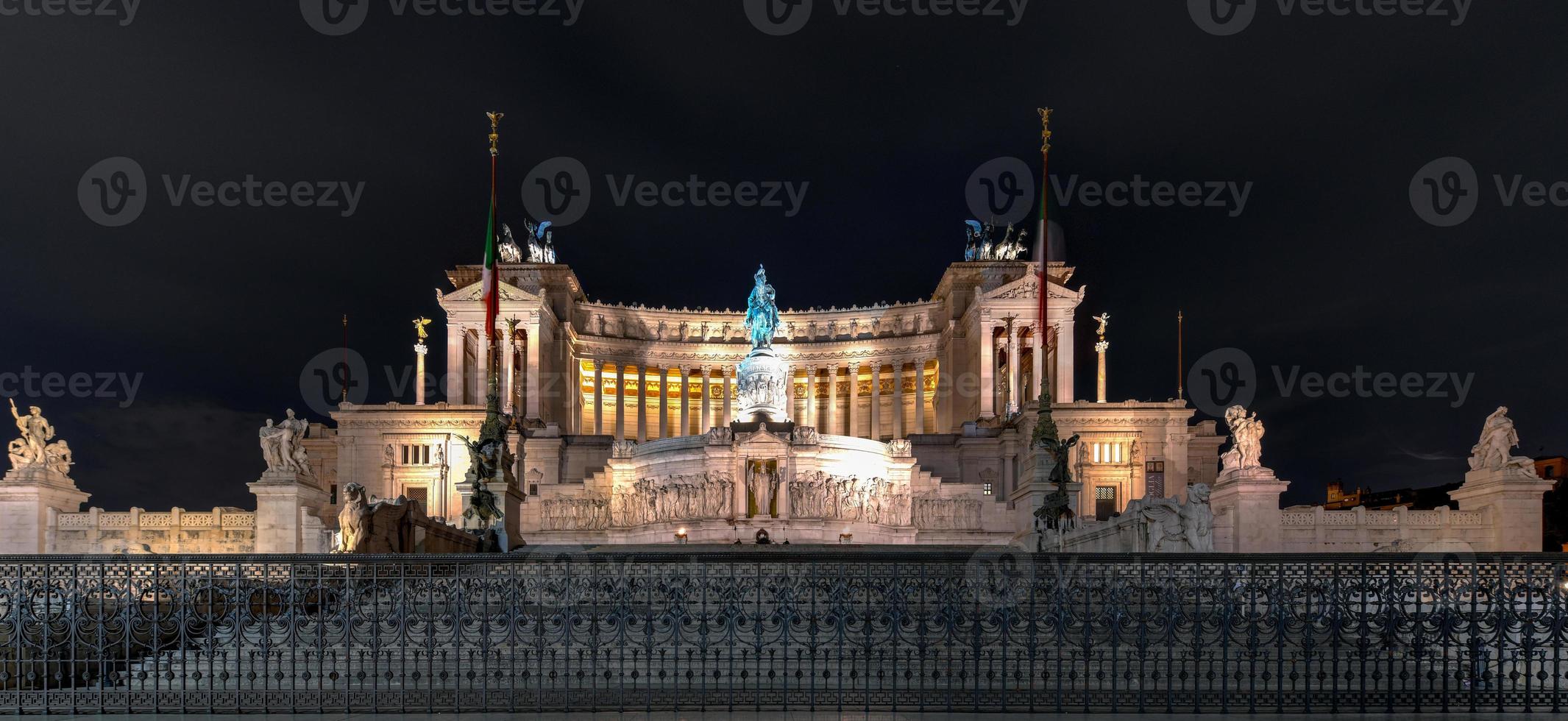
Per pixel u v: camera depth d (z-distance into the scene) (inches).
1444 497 3735.2
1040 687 914.7
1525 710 834.2
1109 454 3806.6
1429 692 851.4
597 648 860.6
